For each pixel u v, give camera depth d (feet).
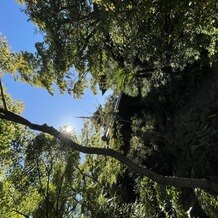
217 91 64.80
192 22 27.96
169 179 26.43
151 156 73.36
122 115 92.84
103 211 47.34
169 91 78.74
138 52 49.67
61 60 62.18
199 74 73.15
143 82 81.30
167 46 37.76
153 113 87.56
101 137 61.16
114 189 53.98
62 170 45.98
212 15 27.40
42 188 47.19
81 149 27.99
